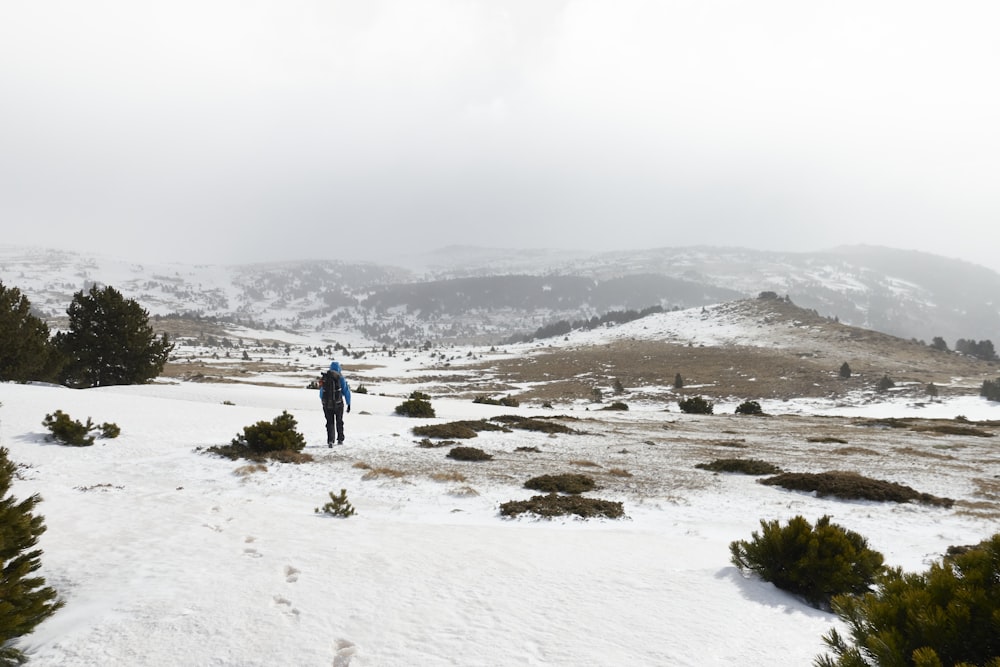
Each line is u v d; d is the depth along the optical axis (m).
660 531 9.23
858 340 128.62
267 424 16.03
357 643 4.08
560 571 6.11
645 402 76.31
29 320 32.72
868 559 5.89
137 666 3.73
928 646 2.97
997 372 94.00
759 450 20.77
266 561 6.05
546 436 22.75
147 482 11.74
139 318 40.66
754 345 133.12
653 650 4.18
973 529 9.98
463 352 186.12
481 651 4.01
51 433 16.30
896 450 21.67
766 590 5.92
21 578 4.36
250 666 3.73
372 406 34.78
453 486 12.26
